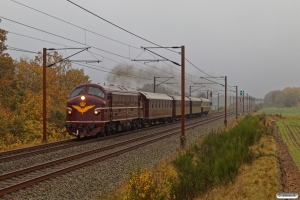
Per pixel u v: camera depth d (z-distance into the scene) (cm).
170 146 2397
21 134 3162
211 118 6000
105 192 1242
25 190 1159
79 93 2678
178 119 5453
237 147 1814
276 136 3064
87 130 2577
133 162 1762
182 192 1191
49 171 1465
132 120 3431
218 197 1146
